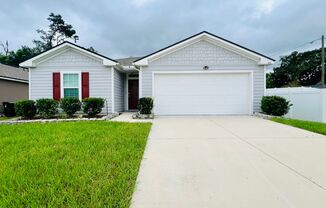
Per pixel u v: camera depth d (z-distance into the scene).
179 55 12.86
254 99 12.80
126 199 3.01
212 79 12.90
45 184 3.34
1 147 5.48
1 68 19.75
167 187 3.46
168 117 11.95
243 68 12.79
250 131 7.83
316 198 3.10
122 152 5.05
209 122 10.02
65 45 12.81
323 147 5.70
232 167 4.29
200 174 3.96
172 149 5.56
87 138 6.37
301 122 9.57
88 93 13.10
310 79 39.28
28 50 43.06
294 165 4.39
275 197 3.13
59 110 12.68
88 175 3.68
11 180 3.46
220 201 3.03
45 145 5.64
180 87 12.91
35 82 13.05
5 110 15.89
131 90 17.00
